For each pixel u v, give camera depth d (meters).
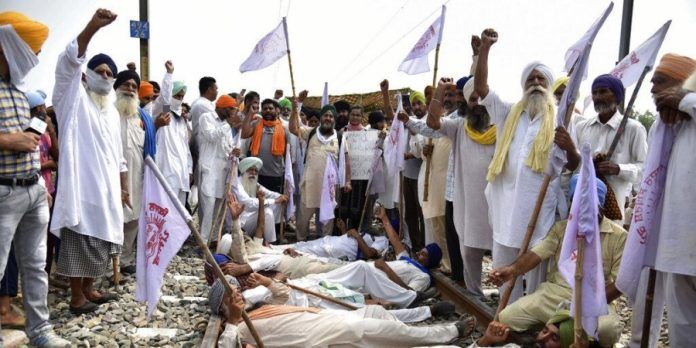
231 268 5.84
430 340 4.77
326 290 5.62
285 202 9.45
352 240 7.61
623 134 5.15
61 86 4.92
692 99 3.40
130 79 6.63
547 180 4.36
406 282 6.36
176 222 4.04
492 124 5.50
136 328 5.30
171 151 8.12
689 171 3.51
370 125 10.07
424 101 8.88
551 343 4.11
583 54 4.22
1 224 3.94
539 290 4.58
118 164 5.63
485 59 4.80
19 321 4.90
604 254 4.32
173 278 7.02
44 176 5.82
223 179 8.57
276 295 5.11
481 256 5.95
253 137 9.62
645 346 3.82
